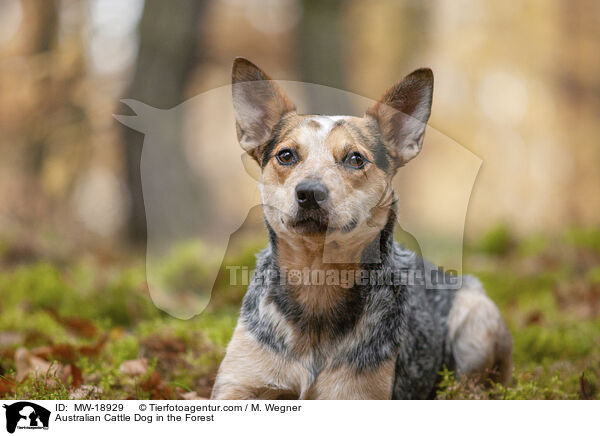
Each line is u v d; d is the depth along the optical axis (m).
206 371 4.86
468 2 26.73
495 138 27.16
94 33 14.20
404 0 23.50
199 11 12.58
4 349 5.09
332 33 14.45
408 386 4.27
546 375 4.95
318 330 3.89
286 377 3.90
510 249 10.84
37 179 13.30
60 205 13.30
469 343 4.78
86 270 8.26
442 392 4.44
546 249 10.41
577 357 5.47
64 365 4.83
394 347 3.96
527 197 25.89
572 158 27.31
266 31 20.38
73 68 13.86
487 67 27.11
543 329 6.01
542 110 27.67
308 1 14.46
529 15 26.75
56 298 6.91
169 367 4.96
